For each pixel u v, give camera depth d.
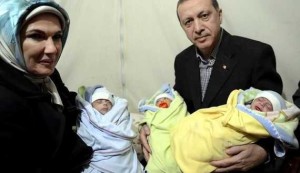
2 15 0.84
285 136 1.00
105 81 1.97
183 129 1.16
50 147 0.91
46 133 0.91
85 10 1.86
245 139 1.04
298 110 1.07
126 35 1.87
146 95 1.91
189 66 1.36
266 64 1.20
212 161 1.05
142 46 1.85
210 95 1.26
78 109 1.13
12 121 0.82
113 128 1.12
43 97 0.92
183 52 1.44
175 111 1.30
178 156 1.12
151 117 1.31
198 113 1.19
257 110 1.09
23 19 0.83
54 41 0.93
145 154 1.26
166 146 1.20
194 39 1.23
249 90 1.15
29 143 0.88
